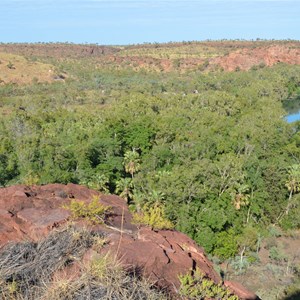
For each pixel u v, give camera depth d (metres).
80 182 34.19
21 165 32.62
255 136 44.25
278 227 36.03
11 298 5.46
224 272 28.31
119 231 7.84
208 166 34.31
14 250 6.52
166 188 31.42
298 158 42.94
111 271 5.65
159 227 8.68
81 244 6.66
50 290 5.34
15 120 49.25
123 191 34.44
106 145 38.72
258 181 36.22
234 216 32.50
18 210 8.49
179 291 6.20
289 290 25.25
